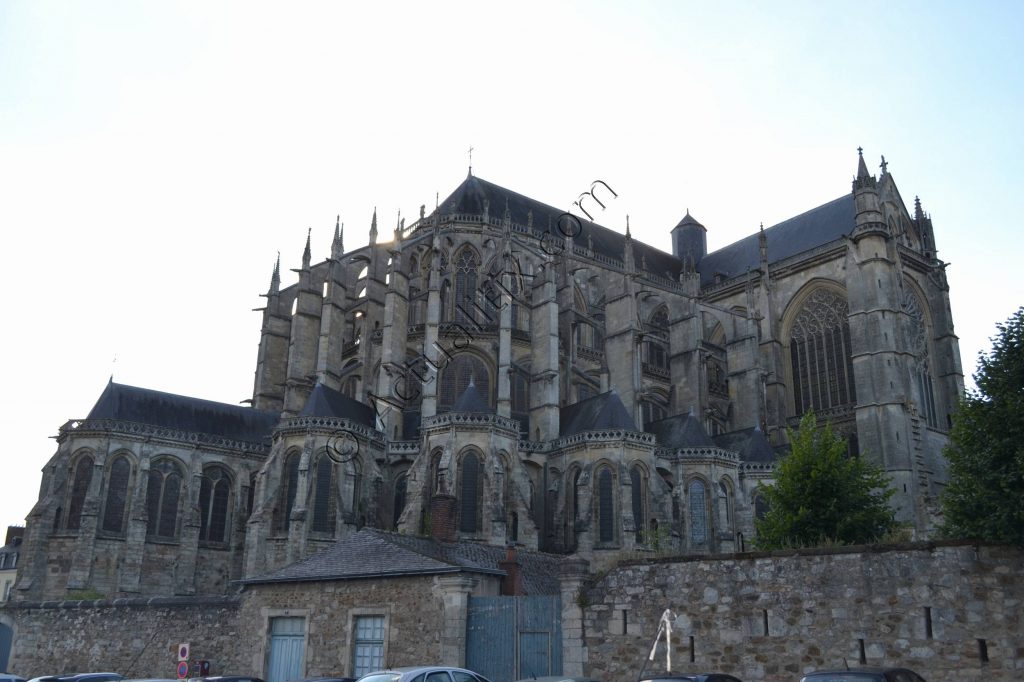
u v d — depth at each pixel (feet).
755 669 86.07
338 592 117.50
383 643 111.24
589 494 212.64
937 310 284.41
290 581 120.98
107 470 218.59
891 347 250.57
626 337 247.70
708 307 283.18
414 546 120.78
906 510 232.94
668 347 296.92
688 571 91.97
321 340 236.02
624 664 92.53
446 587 107.14
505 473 212.43
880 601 82.48
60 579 209.05
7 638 153.79
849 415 268.00
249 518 217.36
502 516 201.67
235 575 226.17
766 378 282.56
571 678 74.64
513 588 115.34
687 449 230.48
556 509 220.64
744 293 314.96
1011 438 89.30
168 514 224.12
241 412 246.68
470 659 104.12
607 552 207.72
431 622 107.45
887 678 60.49
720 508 225.97
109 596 208.85
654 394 275.80
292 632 120.88
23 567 208.13
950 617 79.30
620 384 246.06
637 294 277.03
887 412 244.22
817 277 287.69
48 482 219.41
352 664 112.88
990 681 76.54
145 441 223.30
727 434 256.32
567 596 97.25
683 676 69.56
